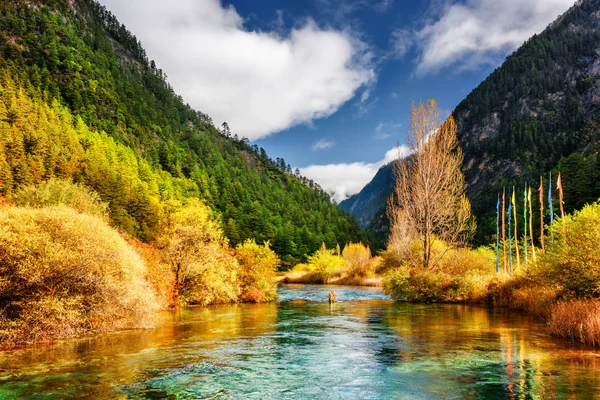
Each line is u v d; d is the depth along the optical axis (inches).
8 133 3563.0
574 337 548.1
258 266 1277.1
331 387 327.9
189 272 1061.1
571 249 754.2
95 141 4975.4
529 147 7135.8
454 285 1195.9
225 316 832.3
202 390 315.3
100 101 7155.5
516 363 406.0
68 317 528.1
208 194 5753.0
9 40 7249.0
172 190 5123.0
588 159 4013.3
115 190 3110.2
